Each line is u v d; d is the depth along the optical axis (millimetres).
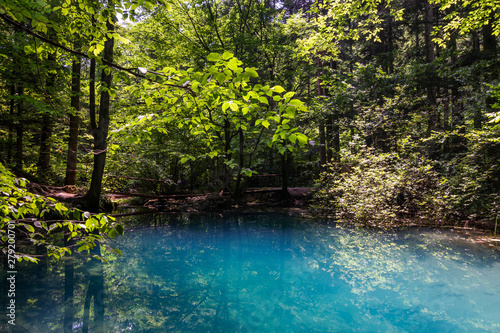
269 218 9203
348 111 11750
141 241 6199
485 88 8086
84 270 4199
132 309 3033
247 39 11258
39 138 12266
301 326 2641
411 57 13195
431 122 10094
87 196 8391
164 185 12641
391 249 5496
